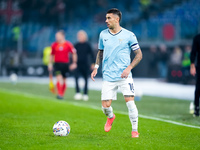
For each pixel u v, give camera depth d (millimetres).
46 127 21859
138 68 94500
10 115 27672
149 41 95500
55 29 107812
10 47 105125
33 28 109438
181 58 74125
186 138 19000
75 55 41719
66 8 108438
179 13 97625
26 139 17703
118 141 17203
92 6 105812
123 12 102938
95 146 16016
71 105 35219
